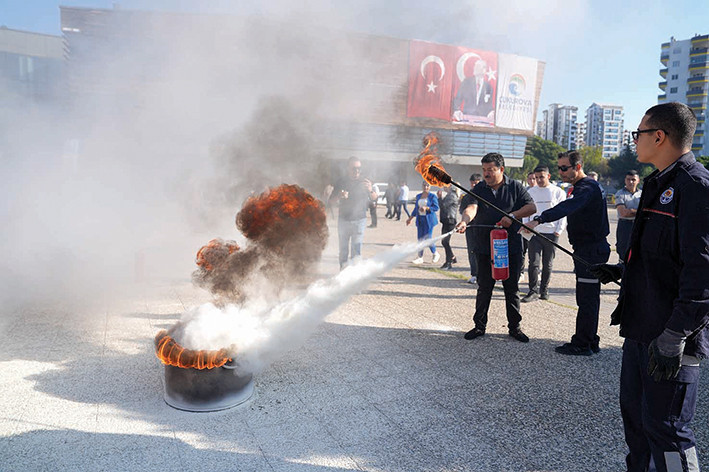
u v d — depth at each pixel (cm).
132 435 279
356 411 315
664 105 205
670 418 203
